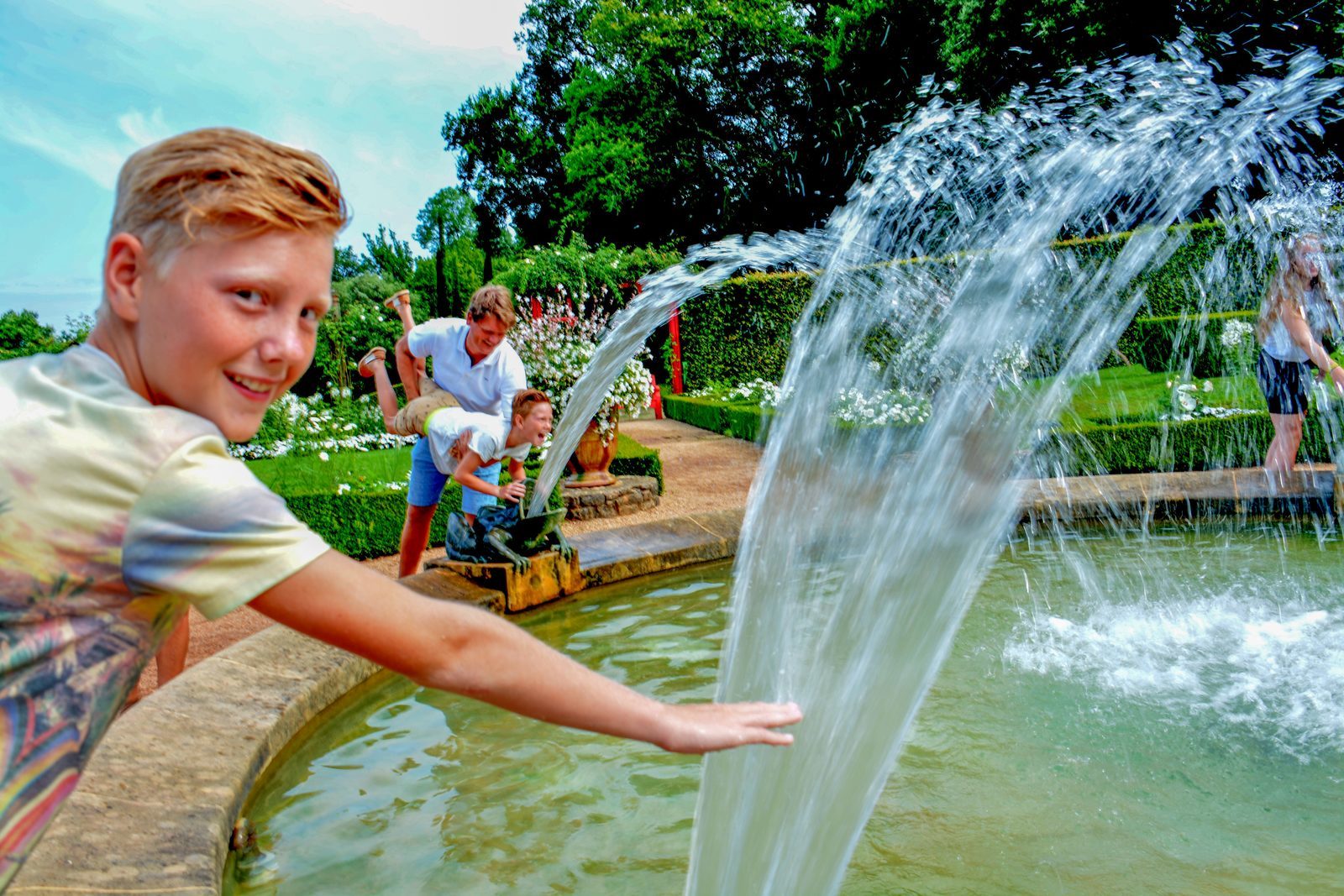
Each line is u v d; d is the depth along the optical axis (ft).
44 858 6.85
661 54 89.51
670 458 37.55
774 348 57.16
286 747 10.57
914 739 10.69
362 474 26.63
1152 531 20.71
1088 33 54.13
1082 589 16.51
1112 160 15.42
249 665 11.75
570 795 9.76
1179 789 9.39
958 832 8.64
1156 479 22.30
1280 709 11.32
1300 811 8.89
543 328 28.14
